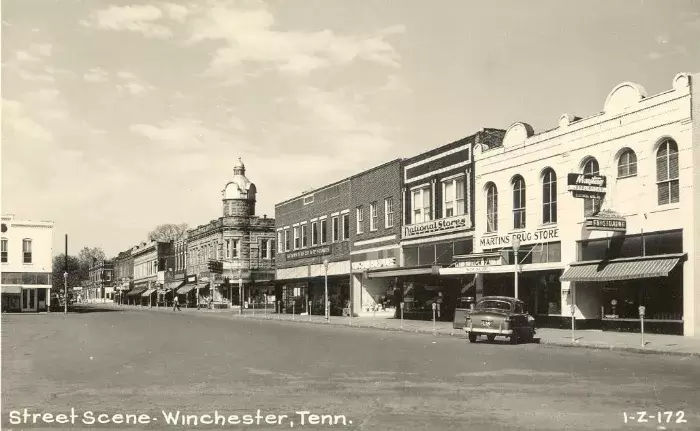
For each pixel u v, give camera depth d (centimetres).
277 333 3183
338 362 1830
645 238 2725
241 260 8606
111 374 1602
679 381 1430
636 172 2778
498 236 3541
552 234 3178
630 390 1308
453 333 2972
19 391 1348
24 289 7719
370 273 4469
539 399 1207
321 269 5619
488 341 2595
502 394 1264
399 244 4478
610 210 2798
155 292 11431
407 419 1036
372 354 2058
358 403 1177
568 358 1917
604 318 2936
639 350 2114
